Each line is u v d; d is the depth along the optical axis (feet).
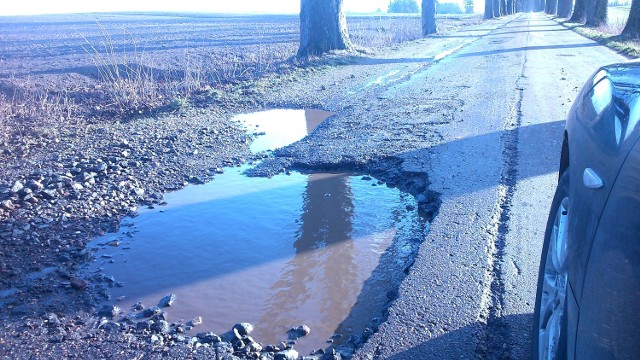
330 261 15.42
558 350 7.52
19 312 13.19
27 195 20.56
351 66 58.18
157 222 18.76
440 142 25.75
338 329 12.17
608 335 5.98
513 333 11.09
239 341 11.65
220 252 16.28
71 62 62.69
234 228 17.95
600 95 8.52
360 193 20.63
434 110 33.35
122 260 16.03
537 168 21.35
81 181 22.48
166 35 106.73
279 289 14.01
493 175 20.75
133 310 13.30
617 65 9.07
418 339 11.10
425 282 13.26
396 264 14.99
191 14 239.91
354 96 40.32
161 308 13.35
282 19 182.39
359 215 18.54
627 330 5.69
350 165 23.65
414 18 169.07
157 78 50.19
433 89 41.29
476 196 18.71
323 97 40.55
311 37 64.85
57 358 11.24
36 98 41.11
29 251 16.57
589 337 6.35
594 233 6.65
